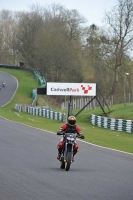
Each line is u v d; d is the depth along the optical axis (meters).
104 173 25.31
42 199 17.17
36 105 129.50
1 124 68.62
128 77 142.12
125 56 138.38
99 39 147.75
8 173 23.69
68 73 166.12
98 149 39.66
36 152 35.06
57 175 23.77
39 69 170.38
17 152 34.59
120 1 133.62
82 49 183.00
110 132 63.22
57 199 17.30
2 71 197.62
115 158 33.28
